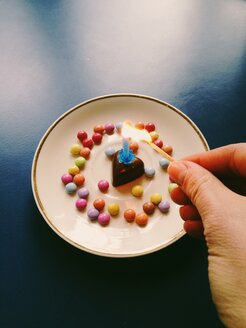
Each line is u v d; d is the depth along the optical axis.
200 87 0.32
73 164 0.27
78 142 0.28
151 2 0.38
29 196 0.26
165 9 0.37
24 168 0.27
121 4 0.37
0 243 0.24
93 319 0.21
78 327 0.21
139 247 0.23
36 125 0.30
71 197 0.26
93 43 0.34
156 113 0.28
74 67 0.33
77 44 0.34
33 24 0.36
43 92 0.31
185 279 0.22
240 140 0.29
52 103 0.31
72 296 0.22
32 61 0.33
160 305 0.22
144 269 0.23
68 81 0.32
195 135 0.27
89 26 0.36
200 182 0.17
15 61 0.33
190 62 0.33
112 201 0.26
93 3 0.38
